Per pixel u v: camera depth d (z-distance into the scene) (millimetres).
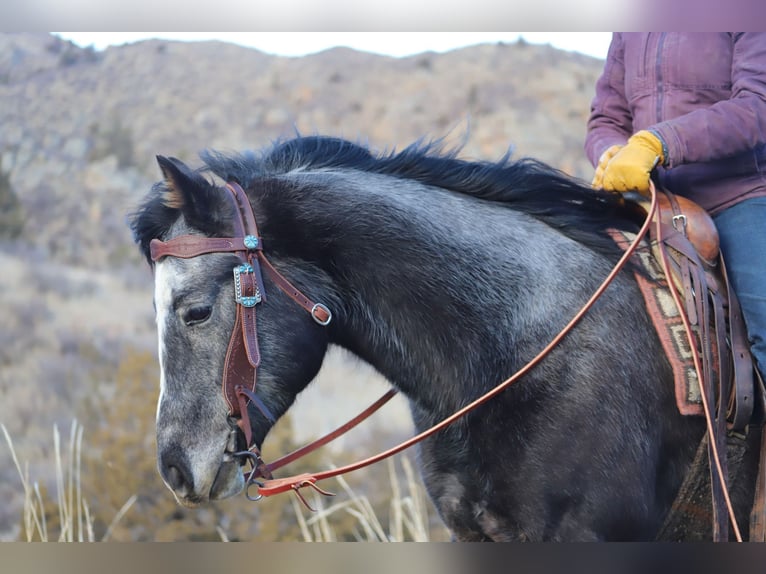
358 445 11516
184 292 2305
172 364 2301
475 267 2430
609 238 2547
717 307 2420
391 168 2594
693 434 2398
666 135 2477
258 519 6812
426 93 30859
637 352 2383
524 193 2572
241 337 2318
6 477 11594
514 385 2344
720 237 2580
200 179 2400
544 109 29500
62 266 23781
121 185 28422
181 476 2287
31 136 31047
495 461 2348
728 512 2412
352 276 2436
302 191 2449
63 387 15977
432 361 2420
